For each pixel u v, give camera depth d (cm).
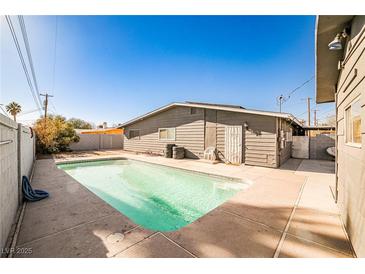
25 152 458
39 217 269
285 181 492
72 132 1349
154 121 1209
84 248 193
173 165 763
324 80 379
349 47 234
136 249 192
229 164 788
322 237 218
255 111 714
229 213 286
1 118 198
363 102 176
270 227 242
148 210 400
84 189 414
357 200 188
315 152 965
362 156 175
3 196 205
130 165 920
